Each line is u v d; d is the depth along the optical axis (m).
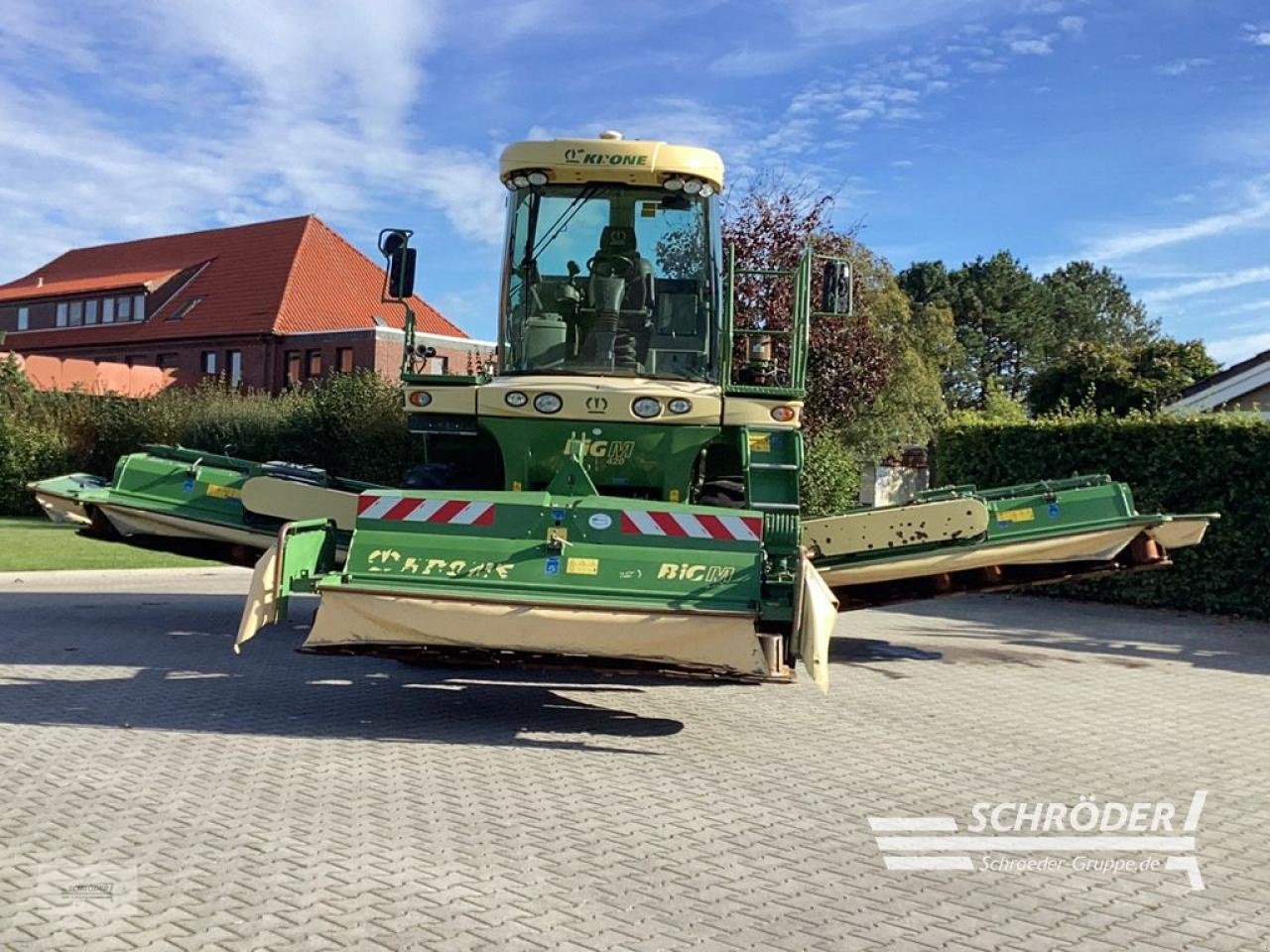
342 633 6.55
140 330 51.00
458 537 6.95
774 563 7.16
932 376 38.84
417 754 6.72
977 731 7.91
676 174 8.73
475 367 13.90
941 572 9.26
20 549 19.14
